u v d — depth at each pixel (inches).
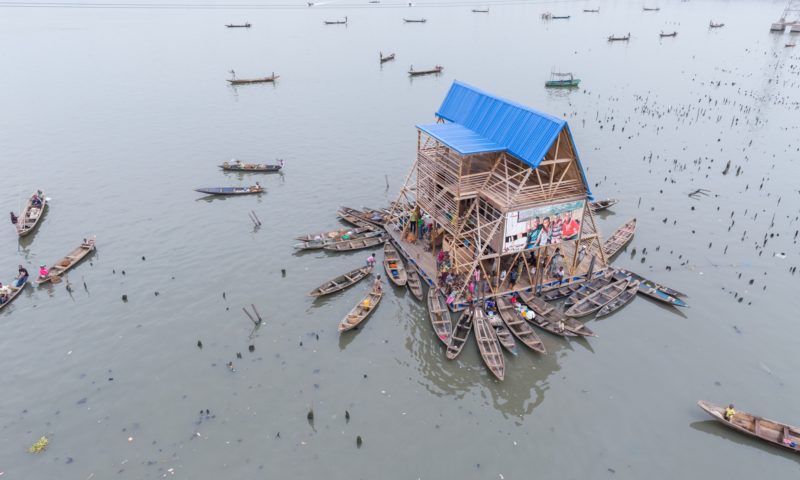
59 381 1443.2
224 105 3917.3
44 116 3644.2
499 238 1646.2
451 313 1686.8
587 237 1790.1
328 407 1359.5
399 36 6796.3
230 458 1223.5
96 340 1593.3
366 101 4013.3
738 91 4055.1
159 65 5142.7
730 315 1690.5
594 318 1679.4
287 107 3875.5
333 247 2053.4
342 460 1218.6
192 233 2188.7
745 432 1262.3
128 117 3639.3
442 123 2073.1
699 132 3240.7
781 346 1557.6
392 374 1467.8
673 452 1241.4
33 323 1664.6
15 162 2883.9
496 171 1756.9
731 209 2336.4
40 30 7012.8
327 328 1643.7
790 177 2610.7
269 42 6373.0
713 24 7229.3
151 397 1390.3
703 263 1963.6
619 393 1403.8
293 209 2400.3
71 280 1873.8
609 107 3767.2
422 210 2086.6
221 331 1626.5
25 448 1252.5
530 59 5388.8
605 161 2869.1
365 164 2883.9
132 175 2733.8
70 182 2650.1
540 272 1734.7
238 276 1903.3
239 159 2940.5
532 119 1596.9
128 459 1222.3
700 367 1485.0
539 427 1306.6
